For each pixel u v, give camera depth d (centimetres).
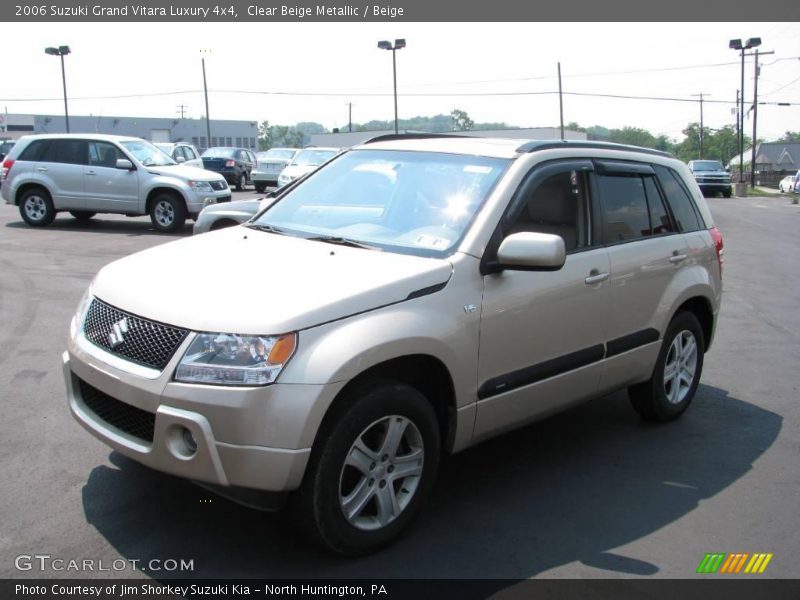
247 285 346
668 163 566
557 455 489
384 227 427
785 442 526
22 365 616
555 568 354
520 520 398
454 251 389
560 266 382
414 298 359
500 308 393
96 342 360
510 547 370
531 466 469
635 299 490
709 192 4100
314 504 329
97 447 459
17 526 367
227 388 310
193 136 8650
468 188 427
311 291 339
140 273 376
